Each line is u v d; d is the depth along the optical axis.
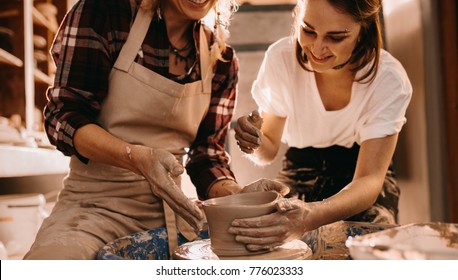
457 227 0.69
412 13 2.24
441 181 2.10
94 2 1.12
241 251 0.88
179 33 1.21
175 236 1.04
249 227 0.87
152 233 1.01
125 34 1.14
